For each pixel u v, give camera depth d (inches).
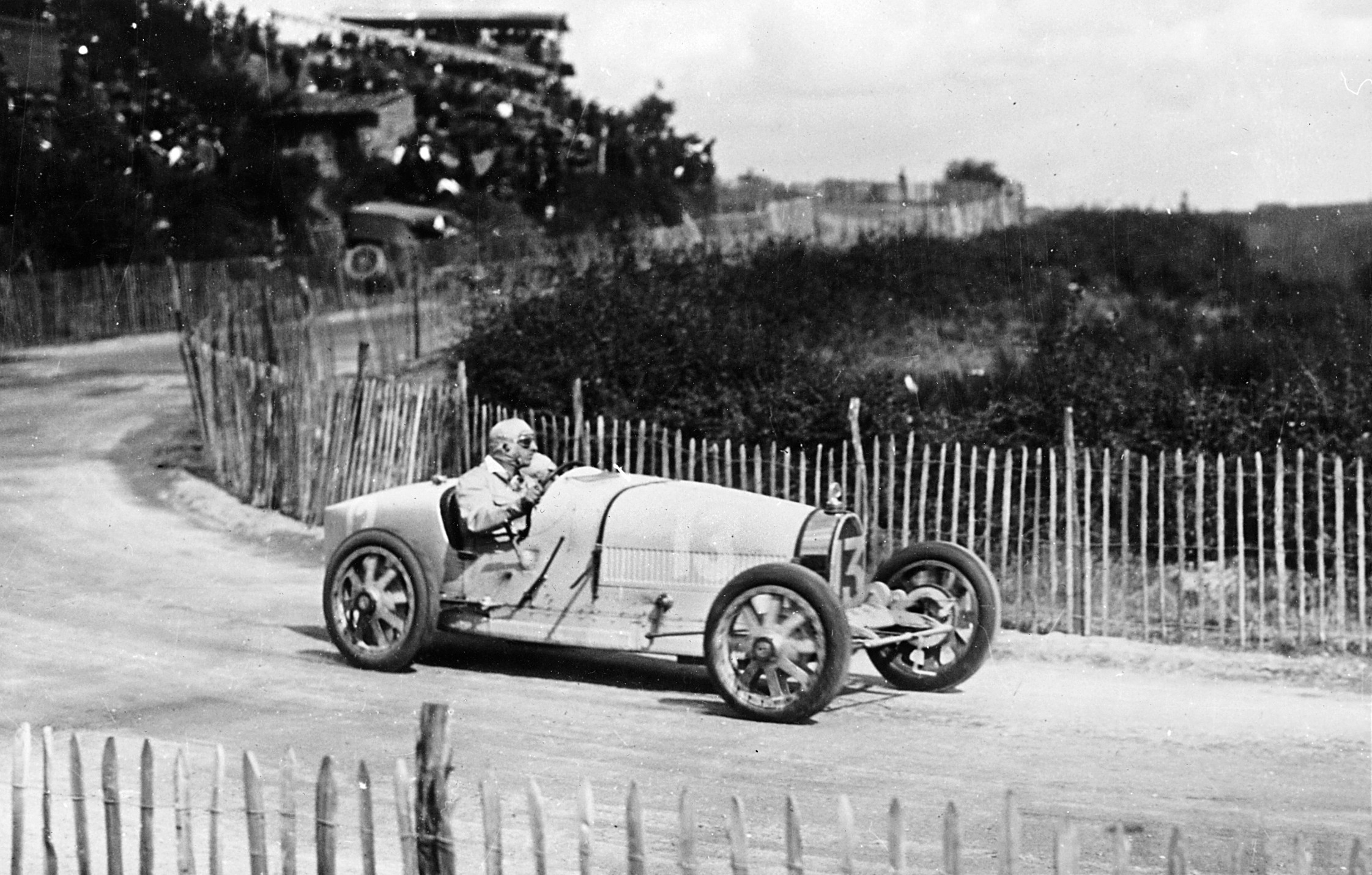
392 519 367.9
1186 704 342.0
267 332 788.0
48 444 830.5
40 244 1546.5
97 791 262.7
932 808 255.9
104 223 1576.0
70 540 582.9
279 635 409.1
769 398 542.6
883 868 225.1
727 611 315.9
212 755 286.5
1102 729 314.2
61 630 415.2
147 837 179.3
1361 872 141.9
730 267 848.3
